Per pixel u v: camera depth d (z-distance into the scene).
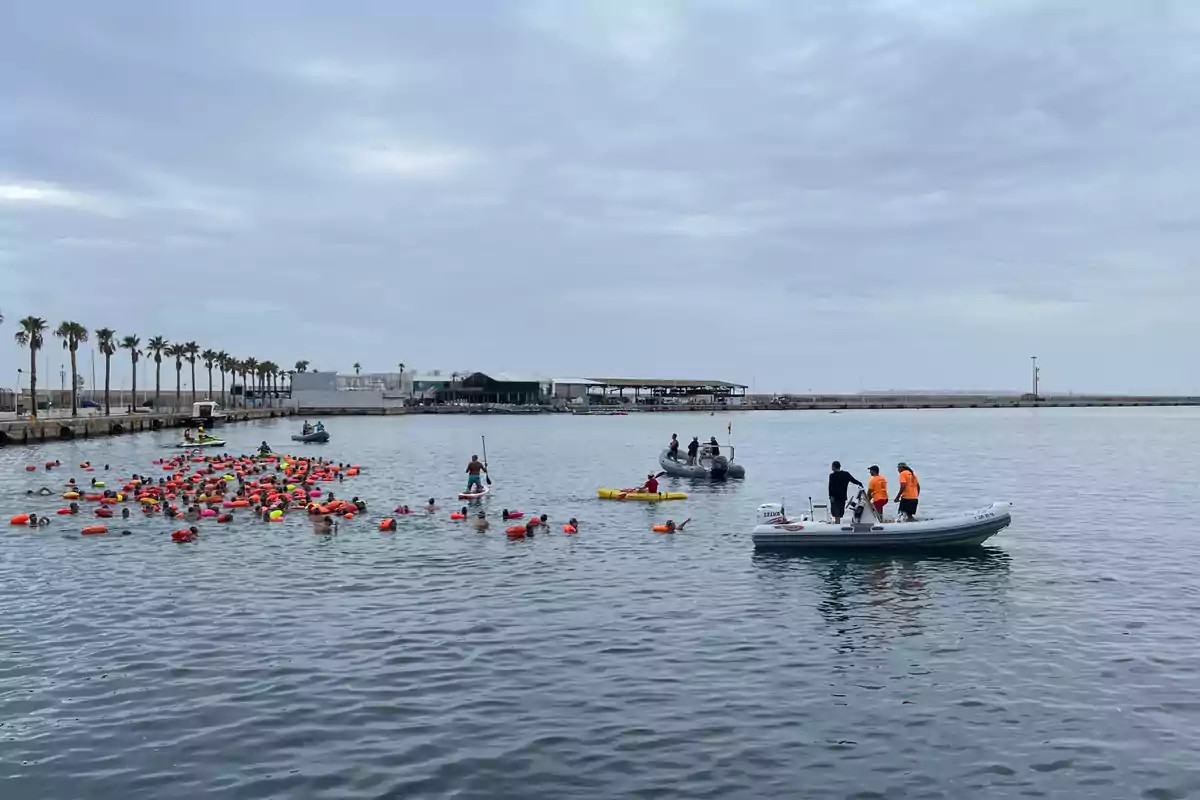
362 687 16.70
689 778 13.23
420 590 24.19
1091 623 20.92
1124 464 68.50
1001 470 63.59
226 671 17.53
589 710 15.69
